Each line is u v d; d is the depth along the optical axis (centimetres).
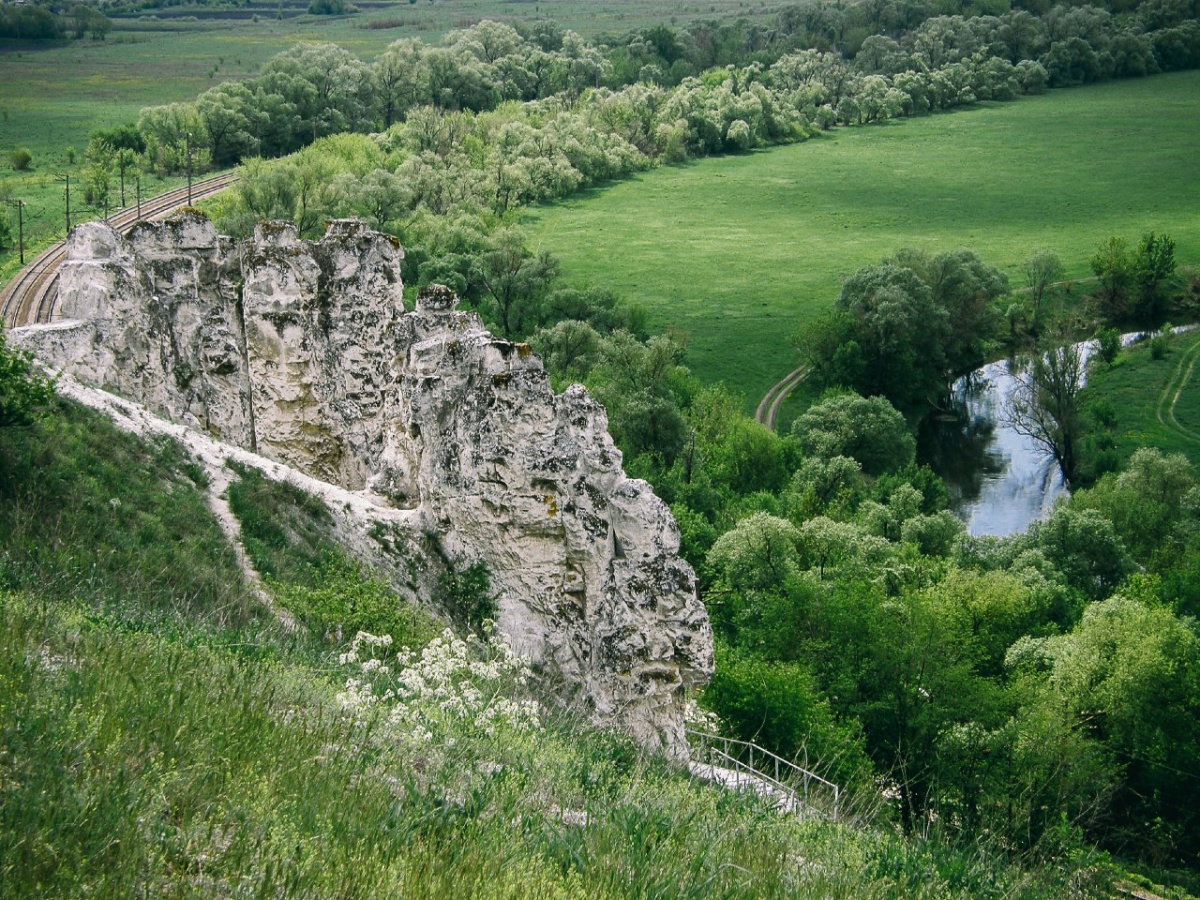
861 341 12100
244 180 13438
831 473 9219
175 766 1437
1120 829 4769
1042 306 13588
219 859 1289
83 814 1263
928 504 9581
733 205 17138
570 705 2833
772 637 5072
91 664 1647
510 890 1350
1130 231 15800
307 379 3831
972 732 4378
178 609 2420
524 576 3009
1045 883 2114
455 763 1766
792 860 1789
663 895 1493
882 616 4831
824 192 17800
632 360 10125
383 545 3091
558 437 2981
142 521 2794
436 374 3134
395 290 3916
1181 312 13450
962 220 16525
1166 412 11112
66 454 2839
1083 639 5556
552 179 17062
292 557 2966
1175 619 5628
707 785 2319
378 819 1453
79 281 3519
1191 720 5084
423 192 14550
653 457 8931
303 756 1573
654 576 2944
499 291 11931
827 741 3859
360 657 2527
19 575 2300
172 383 3703
